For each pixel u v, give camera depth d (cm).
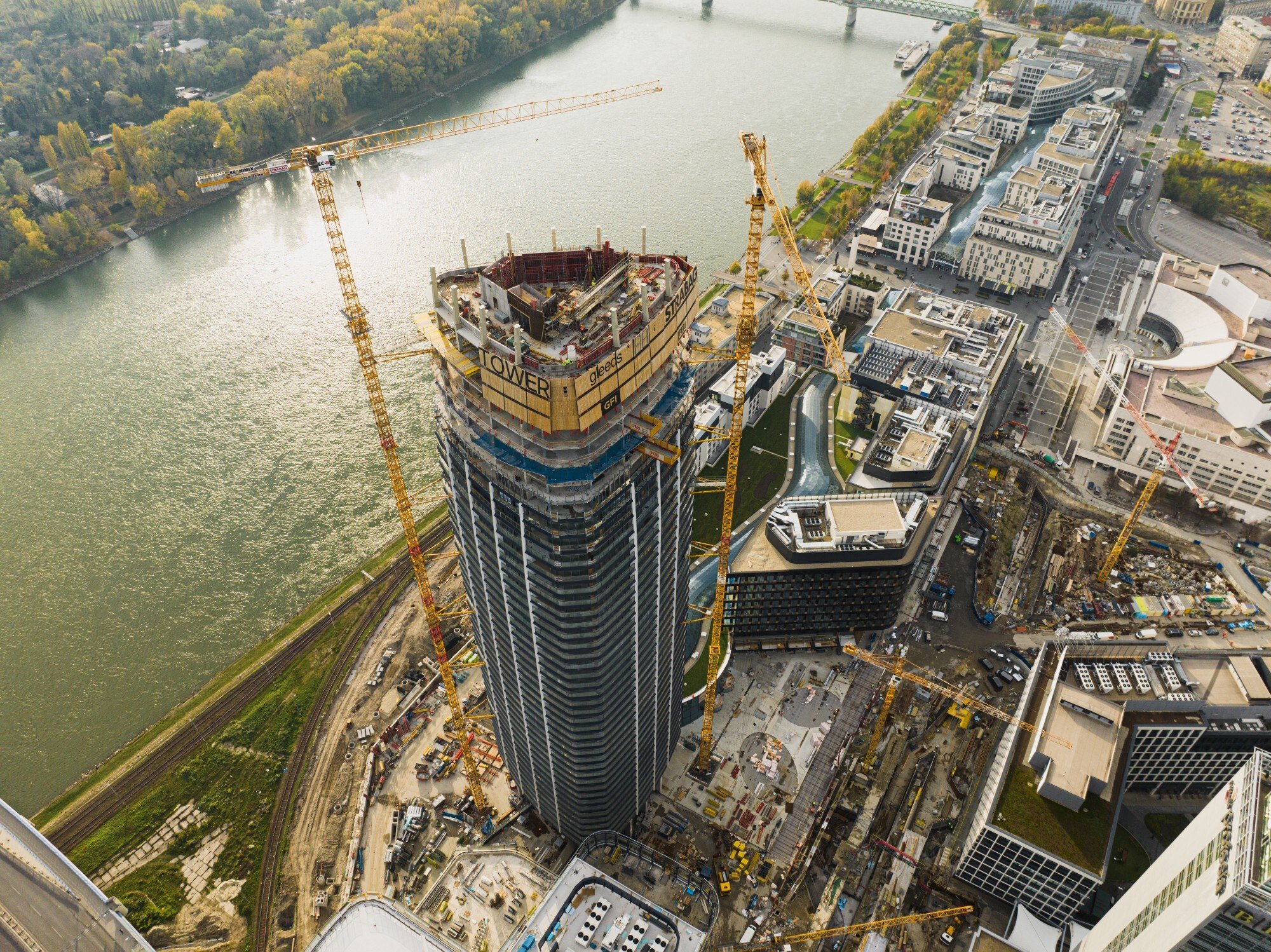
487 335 16288
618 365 16475
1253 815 16100
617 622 19625
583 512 16962
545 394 15725
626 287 17950
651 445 17712
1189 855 17988
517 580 18988
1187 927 17062
